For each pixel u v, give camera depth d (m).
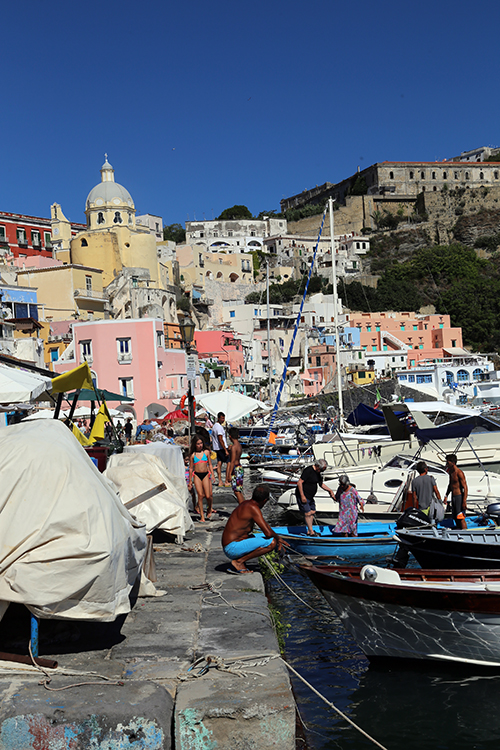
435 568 11.39
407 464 18.84
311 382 92.94
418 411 23.03
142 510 11.63
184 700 5.47
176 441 29.62
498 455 20.12
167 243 116.62
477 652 9.33
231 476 20.97
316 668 9.60
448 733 7.71
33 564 5.97
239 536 10.31
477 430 22.14
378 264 139.62
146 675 6.05
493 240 145.50
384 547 14.88
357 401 55.94
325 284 127.44
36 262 82.25
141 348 55.47
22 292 62.31
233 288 117.69
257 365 94.88
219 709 5.37
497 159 180.88
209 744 5.35
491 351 115.38
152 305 83.88
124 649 6.77
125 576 6.48
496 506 15.37
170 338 68.62
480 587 9.58
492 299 122.69
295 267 133.50
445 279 132.50
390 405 24.53
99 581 6.07
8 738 5.14
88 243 89.88
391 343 106.31
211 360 80.75
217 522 15.16
